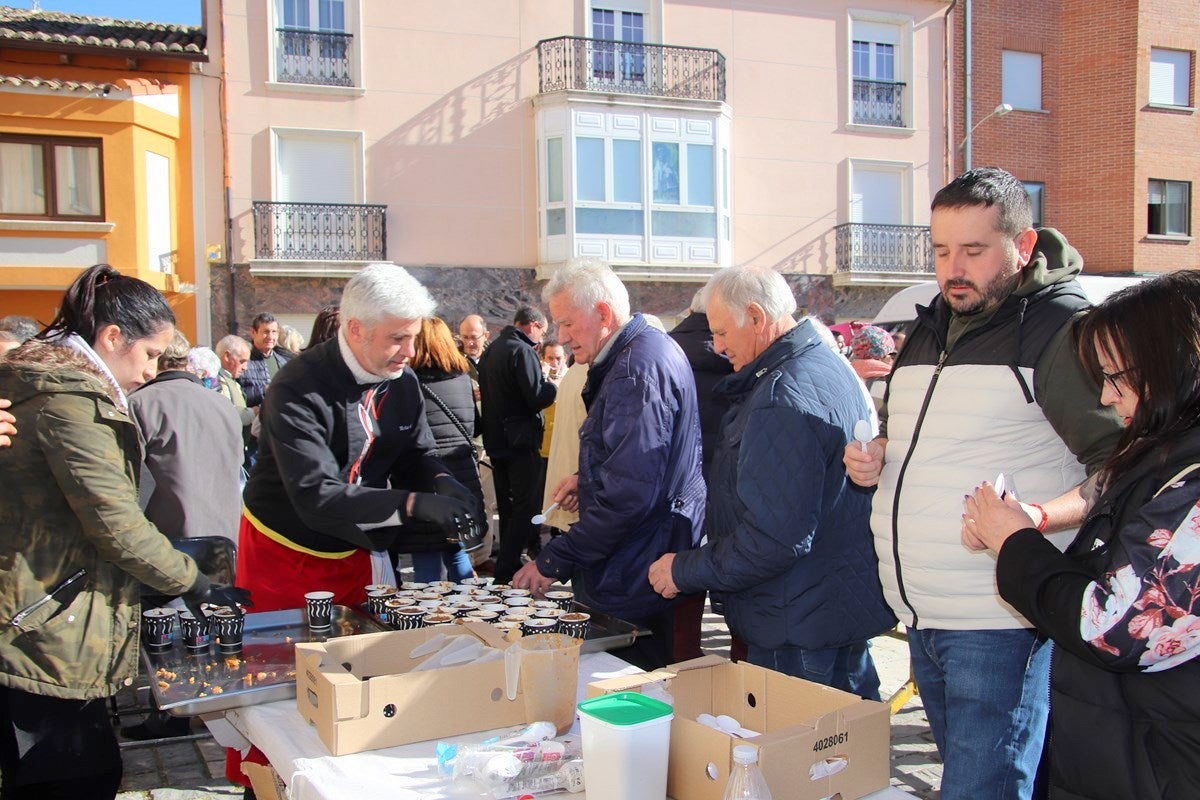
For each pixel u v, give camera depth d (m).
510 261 14.82
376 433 2.91
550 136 14.72
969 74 17.28
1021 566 1.63
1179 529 1.41
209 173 13.35
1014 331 2.09
